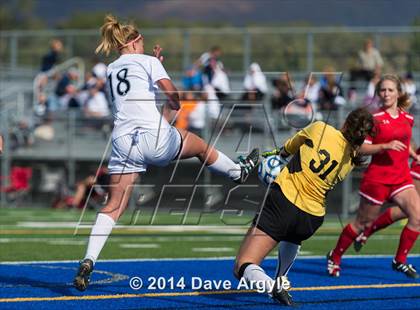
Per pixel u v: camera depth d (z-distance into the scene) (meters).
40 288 15.76
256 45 49.66
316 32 48.50
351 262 20.95
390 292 16.03
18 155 44.38
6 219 34.47
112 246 24.25
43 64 48.59
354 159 14.20
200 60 41.72
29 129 44.38
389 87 18.12
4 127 44.28
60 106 46.59
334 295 15.59
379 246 25.28
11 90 48.72
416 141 39.69
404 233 18.08
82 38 54.31
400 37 47.16
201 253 22.55
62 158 43.62
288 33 49.00
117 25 15.11
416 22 56.22
